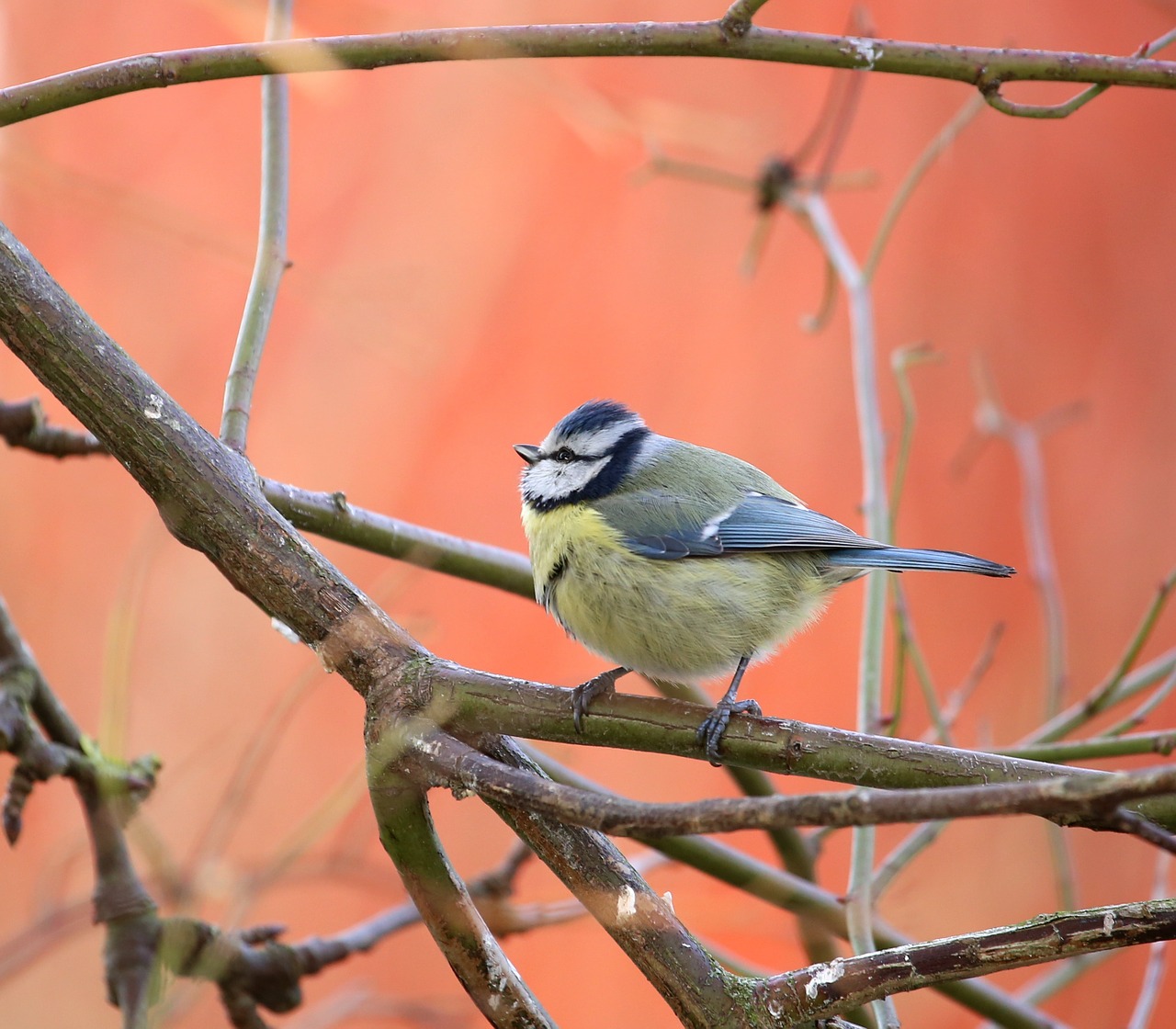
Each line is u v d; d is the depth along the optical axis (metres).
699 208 15.20
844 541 7.03
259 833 12.28
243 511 4.96
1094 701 7.60
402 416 14.49
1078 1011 12.52
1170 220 14.70
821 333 14.96
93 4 13.77
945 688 13.62
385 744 4.46
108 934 5.96
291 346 14.38
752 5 5.19
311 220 14.88
